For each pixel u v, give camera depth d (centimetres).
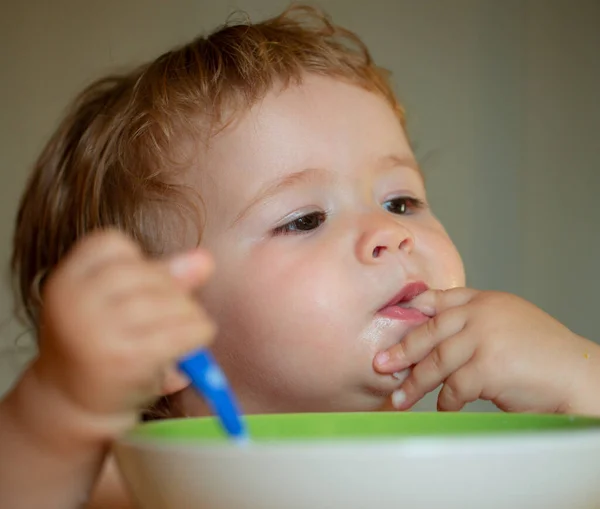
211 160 110
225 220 108
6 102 188
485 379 92
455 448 41
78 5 192
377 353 99
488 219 200
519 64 201
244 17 182
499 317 94
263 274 104
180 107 115
